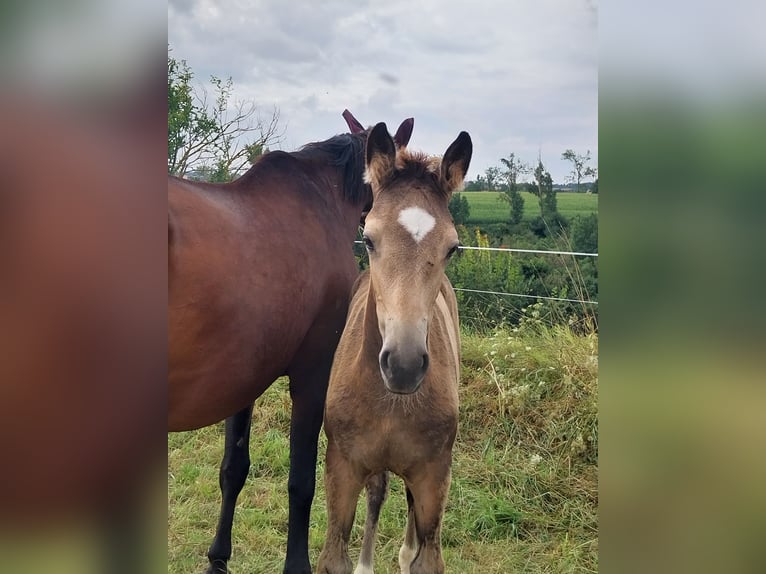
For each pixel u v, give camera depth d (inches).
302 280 117.3
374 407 98.6
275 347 113.0
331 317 127.0
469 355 206.5
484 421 184.5
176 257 96.3
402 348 85.2
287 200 121.3
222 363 104.0
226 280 101.7
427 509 103.3
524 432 178.4
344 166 135.8
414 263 89.0
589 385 178.7
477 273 303.3
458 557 139.5
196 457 183.6
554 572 135.2
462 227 393.1
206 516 155.9
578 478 163.0
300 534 124.0
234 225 106.7
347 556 104.8
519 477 163.2
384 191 96.1
